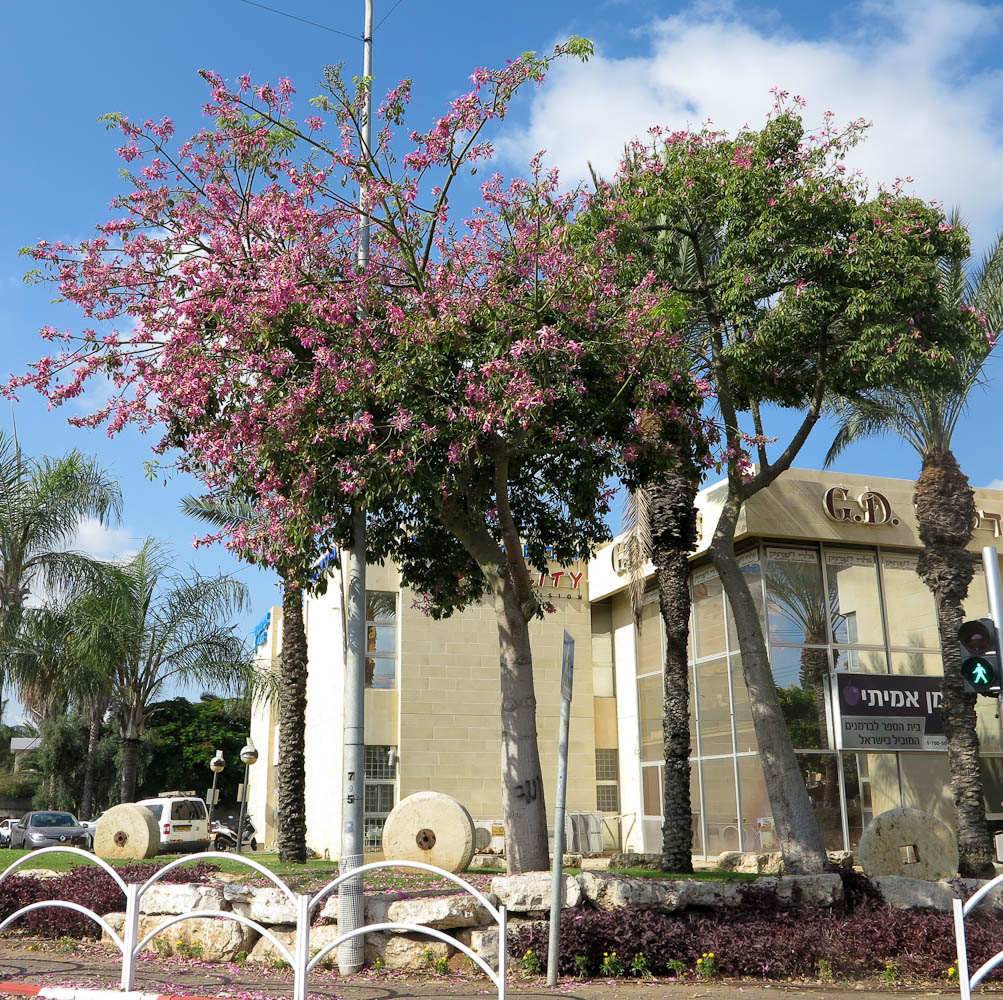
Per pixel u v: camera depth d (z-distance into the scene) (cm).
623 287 1403
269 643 3472
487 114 1195
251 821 3716
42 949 1127
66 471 2614
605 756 2762
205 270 1162
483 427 1062
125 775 2578
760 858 1877
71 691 2570
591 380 1222
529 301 1202
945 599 1923
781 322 1385
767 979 1001
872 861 1351
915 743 2202
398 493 1091
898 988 988
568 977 974
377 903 1043
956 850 1350
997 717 2344
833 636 2259
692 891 1109
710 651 2408
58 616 2505
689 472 1415
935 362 1392
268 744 3353
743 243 1454
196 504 2216
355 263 1207
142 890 895
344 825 1005
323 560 1233
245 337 1116
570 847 2523
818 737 2180
